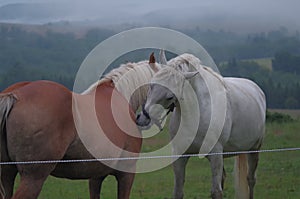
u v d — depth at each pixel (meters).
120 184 7.32
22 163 5.98
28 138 5.94
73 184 12.28
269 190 11.23
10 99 5.96
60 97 6.23
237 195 9.05
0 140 5.97
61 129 6.16
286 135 18.66
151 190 11.52
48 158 6.07
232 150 8.44
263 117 9.01
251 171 9.30
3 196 6.06
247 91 8.71
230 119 8.01
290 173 13.02
